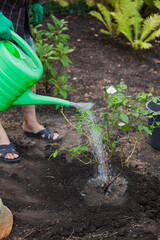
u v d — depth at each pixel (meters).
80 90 3.96
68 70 4.46
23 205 2.23
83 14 6.69
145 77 4.31
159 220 2.11
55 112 3.51
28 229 2.03
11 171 2.58
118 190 2.38
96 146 2.86
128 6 4.84
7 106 2.11
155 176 2.53
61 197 2.31
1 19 2.00
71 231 2.00
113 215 2.13
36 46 3.54
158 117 2.62
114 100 1.96
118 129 3.16
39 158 2.75
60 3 6.34
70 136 3.06
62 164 2.67
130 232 2.00
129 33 5.02
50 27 3.63
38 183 2.45
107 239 1.95
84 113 1.98
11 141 2.96
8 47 2.07
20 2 2.41
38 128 2.99
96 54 5.01
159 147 2.79
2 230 1.92
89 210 2.19
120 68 4.58
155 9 5.87
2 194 2.33
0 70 1.98
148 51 5.17
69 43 5.35
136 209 2.19
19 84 2.01
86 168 2.62
